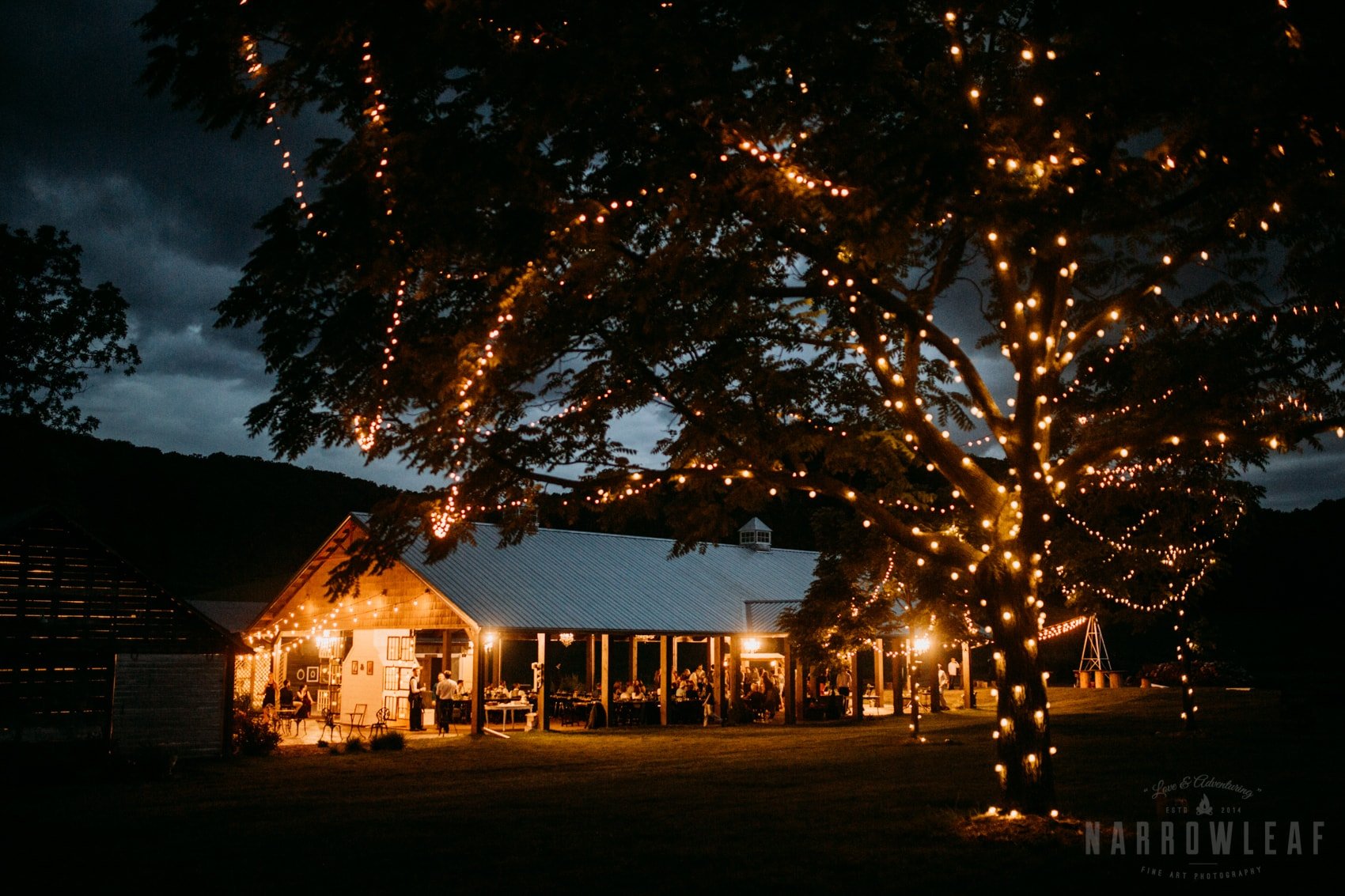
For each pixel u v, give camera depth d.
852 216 8.34
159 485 76.12
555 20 8.72
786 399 10.95
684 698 30.88
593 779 16.58
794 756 19.48
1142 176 8.55
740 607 33.50
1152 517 17.56
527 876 8.96
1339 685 30.58
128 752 19.83
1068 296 10.59
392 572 29.58
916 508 17.23
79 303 34.62
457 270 10.02
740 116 8.87
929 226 9.29
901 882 8.34
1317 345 10.02
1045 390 10.40
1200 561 18.41
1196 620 20.81
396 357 9.69
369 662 30.38
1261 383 11.09
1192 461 15.00
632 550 35.12
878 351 10.73
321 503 87.25
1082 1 8.02
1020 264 9.83
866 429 12.34
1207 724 23.61
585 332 10.24
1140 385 12.27
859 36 8.70
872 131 8.73
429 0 8.28
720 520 12.02
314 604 32.22
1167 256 9.95
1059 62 7.91
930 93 9.10
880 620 21.56
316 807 13.75
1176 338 11.77
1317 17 7.55
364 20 8.45
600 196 8.97
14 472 34.94
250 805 14.05
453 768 18.92
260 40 8.87
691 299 9.16
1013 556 10.47
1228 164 8.34
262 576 72.44
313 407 10.07
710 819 11.69
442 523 10.88
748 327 10.93
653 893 8.28
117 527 69.56
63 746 19.41
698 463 11.82
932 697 34.38
